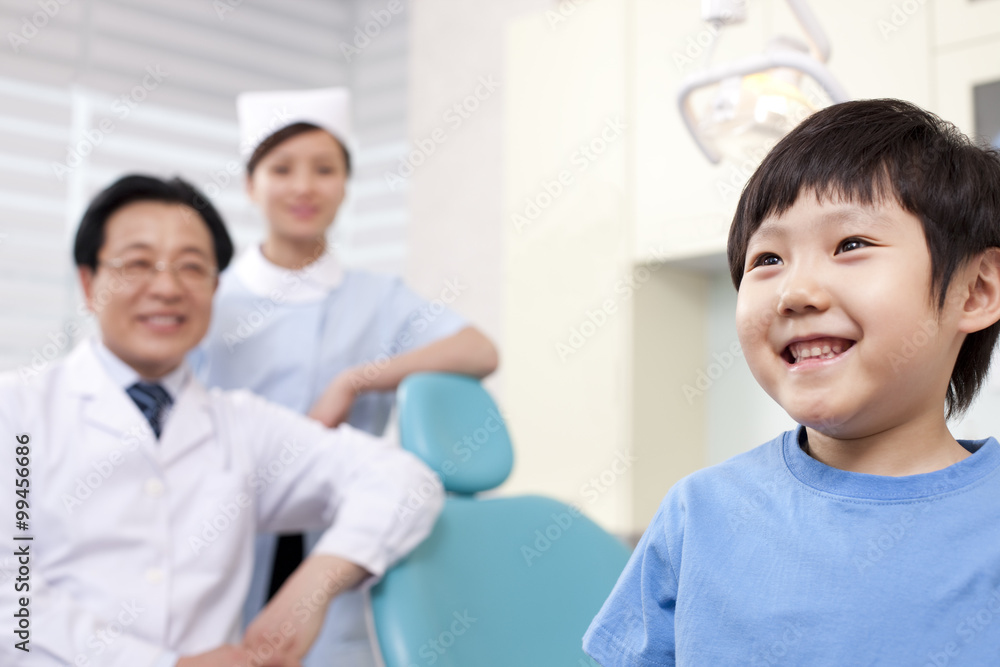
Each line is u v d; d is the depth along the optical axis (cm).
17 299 211
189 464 106
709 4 86
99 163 224
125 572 99
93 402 104
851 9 158
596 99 194
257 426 116
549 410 195
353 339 142
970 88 144
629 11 190
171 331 107
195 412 110
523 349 201
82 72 222
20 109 214
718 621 46
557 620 105
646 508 183
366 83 263
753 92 84
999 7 142
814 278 44
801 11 84
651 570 52
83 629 91
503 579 105
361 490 105
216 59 242
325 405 130
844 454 47
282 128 137
